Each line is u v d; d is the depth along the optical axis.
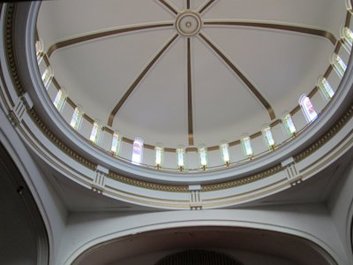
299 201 11.55
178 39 13.83
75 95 12.71
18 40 7.51
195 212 11.80
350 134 9.62
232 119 14.44
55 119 9.80
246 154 13.30
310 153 10.92
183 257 13.17
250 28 13.36
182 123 14.64
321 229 11.02
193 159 13.89
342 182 10.39
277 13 12.74
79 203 11.19
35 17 7.51
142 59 13.94
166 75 14.38
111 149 12.89
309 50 12.57
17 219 10.29
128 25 13.16
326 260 10.70
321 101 11.73
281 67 13.43
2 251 10.98
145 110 14.45
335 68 11.20
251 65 13.95
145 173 12.19
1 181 9.16
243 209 11.77
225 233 12.41
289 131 12.63
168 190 12.31
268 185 11.59
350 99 9.39
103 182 11.27
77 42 12.51
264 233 11.57
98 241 11.05
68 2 11.48
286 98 13.48
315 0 11.66
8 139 8.00
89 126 12.75
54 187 10.45
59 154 10.18
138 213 11.74
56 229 10.52
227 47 13.88
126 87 14.09
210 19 13.45
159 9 13.11
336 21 11.09
